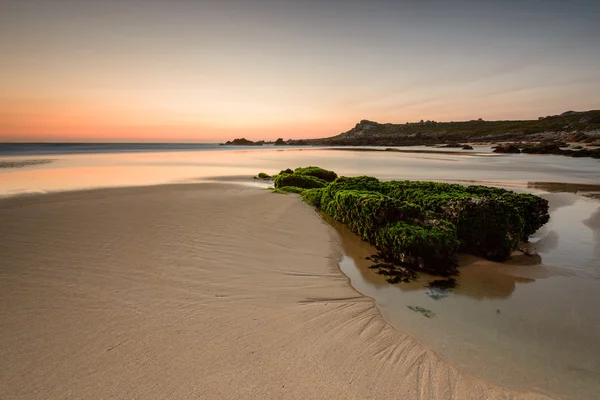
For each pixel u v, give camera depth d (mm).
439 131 178375
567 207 16156
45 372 4395
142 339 5117
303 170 25781
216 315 5887
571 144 78125
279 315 6004
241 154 70062
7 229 10805
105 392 4094
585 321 6270
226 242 9992
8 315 5695
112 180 24844
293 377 4441
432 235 8797
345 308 6410
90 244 9398
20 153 66312
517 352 5301
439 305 6855
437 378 4582
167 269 7809
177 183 23453
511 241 9523
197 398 4043
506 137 120438
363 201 11211
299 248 9914
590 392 4465
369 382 4422
